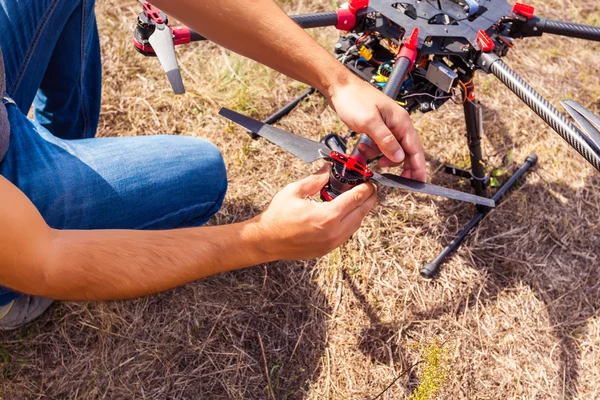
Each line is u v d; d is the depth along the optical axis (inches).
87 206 67.0
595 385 88.7
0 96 57.5
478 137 92.4
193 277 53.8
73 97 92.8
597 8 138.7
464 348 91.4
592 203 108.7
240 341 90.5
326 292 95.7
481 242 102.4
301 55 64.7
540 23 82.1
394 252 100.6
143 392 85.0
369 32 85.6
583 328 94.0
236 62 123.9
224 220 103.0
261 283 95.9
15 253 44.9
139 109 115.8
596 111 122.6
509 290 98.0
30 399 83.9
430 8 80.0
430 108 81.7
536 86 125.0
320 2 136.3
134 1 132.2
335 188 60.6
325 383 87.2
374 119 61.0
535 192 109.4
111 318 90.3
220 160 80.5
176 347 89.2
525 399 87.4
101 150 71.0
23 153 65.6
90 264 48.9
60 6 77.0
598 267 100.7
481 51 75.7
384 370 88.4
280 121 116.4
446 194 59.2
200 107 116.6
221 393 86.0
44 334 88.8
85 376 86.1
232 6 63.8
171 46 79.8
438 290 97.0
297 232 54.2
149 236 52.3
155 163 73.0
